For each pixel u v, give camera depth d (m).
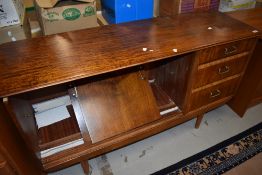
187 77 1.21
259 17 1.43
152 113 1.30
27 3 1.35
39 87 0.80
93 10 1.22
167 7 1.51
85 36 1.13
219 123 1.66
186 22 1.30
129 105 1.26
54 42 1.07
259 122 1.67
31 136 1.00
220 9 1.62
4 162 0.80
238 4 1.60
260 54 1.38
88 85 1.22
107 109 1.22
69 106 1.41
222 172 1.34
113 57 0.96
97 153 1.18
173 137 1.55
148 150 1.46
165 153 1.44
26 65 0.91
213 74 1.27
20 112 0.91
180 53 1.01
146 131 1.27
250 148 1.48
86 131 1.18
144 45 1.05
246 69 1.50
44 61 0.93
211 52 1.14
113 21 1.34
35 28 1.32
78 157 1.13
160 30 1.20
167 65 1.37
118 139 1.20
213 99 1.45
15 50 1.01
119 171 1.34
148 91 1.33
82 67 0.90
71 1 1.22
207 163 1.38
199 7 1.49
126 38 1.11
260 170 1.35
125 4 1.28
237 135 1.56
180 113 1.38
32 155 0.99
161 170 1.34
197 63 1.14
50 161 1.09
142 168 1.36
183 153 1.44
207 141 1.52
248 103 1.58
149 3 1.35
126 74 1.31
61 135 1.21
